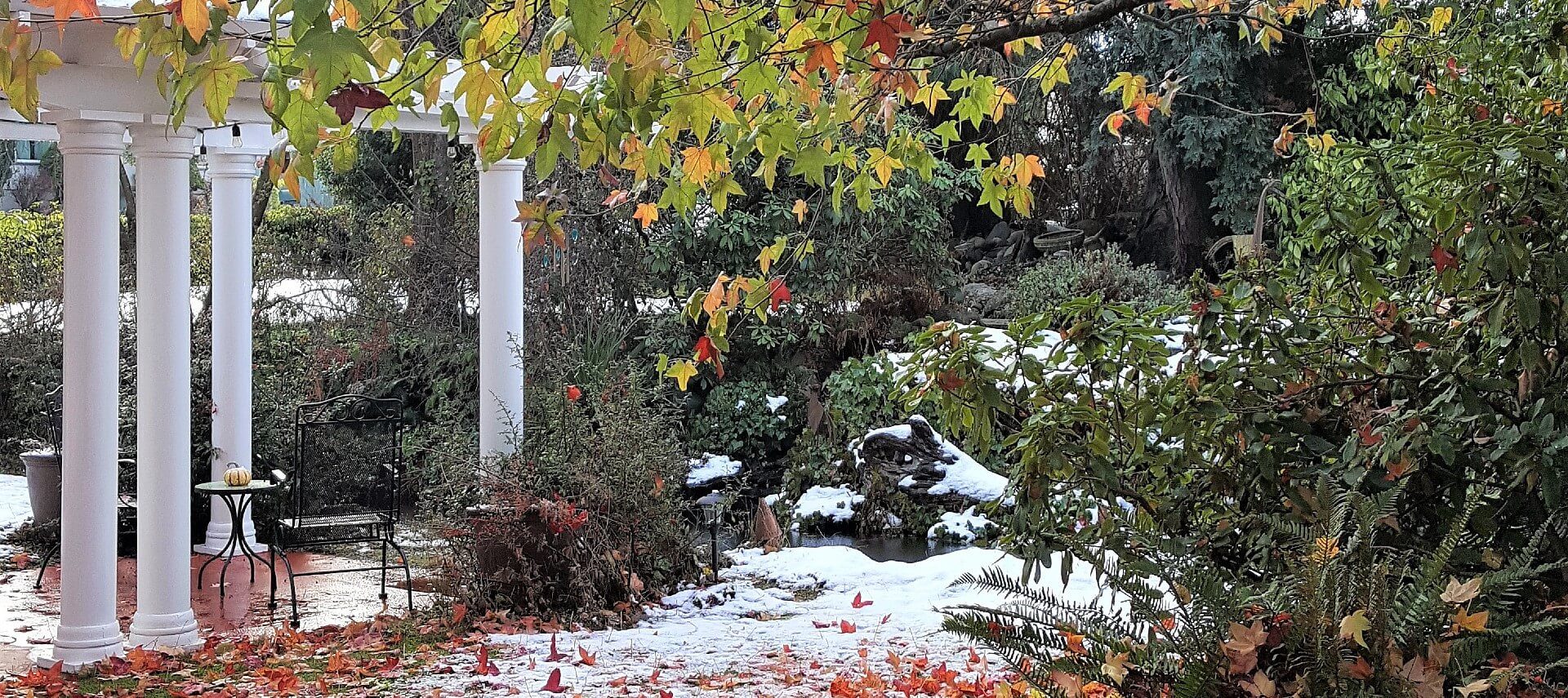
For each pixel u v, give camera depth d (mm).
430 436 10148
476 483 6875
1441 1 4855
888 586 7441
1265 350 3400
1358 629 2383
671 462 7273
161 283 5836
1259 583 3000
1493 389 2920
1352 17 9828
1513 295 2902
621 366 11500
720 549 8844
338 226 13328
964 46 3566
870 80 3852
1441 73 4305
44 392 12203
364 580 7766
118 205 5562
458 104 6527
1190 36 11984
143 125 5660
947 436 11430
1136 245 16078
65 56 5156
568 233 11516
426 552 7691
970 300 14484
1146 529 3342
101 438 5594
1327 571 2562
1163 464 3480
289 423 9484
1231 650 2490
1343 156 4062
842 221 13227
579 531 6652
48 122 6875
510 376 7125
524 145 2736
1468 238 2875
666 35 2695
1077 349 3424
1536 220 2965
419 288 12852
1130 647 2760
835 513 11195
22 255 12414
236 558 8406
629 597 6758
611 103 2605
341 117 2393
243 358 8328
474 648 5879
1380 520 2822
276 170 2980
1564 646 2766
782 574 7797
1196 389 3328
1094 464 3316
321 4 1939
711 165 3422
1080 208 16438
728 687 4902
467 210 12672
